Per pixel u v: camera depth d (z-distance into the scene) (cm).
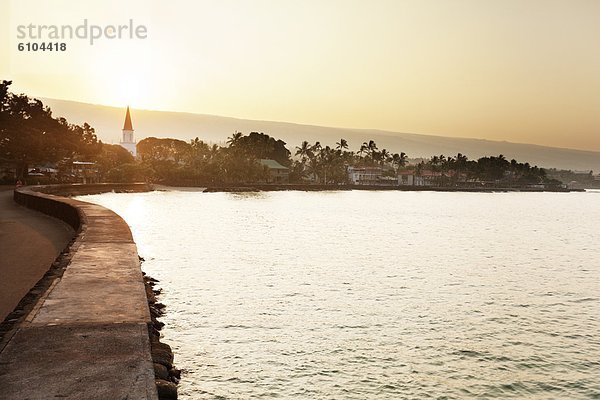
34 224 3428
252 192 17112
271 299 2652
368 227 7719
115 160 16862
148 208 9394
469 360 1866
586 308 2781
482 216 11319
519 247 5959
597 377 1747
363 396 1508
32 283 1652
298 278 3312
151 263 3691
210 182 17438
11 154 8519
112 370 724
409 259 4525
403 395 1532
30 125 9138
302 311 2430
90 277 1378
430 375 1703
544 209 15050
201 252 4391
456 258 4766
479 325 2344
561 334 2252
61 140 9838
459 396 1556
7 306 1375
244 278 3225
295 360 1758
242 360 1727
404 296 2895
